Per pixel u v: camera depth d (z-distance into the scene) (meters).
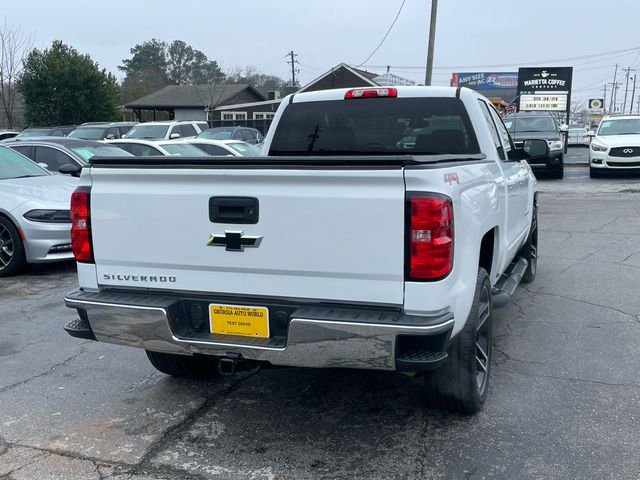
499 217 4.41
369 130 5.17
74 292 3.78
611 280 7.25
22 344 5.45
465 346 3.65
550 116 20.05
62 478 3.37
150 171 3.46
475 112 4.86
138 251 3.58
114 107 41.06
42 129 25.00
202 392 4.44
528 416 3.92
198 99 45.78
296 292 3.30
